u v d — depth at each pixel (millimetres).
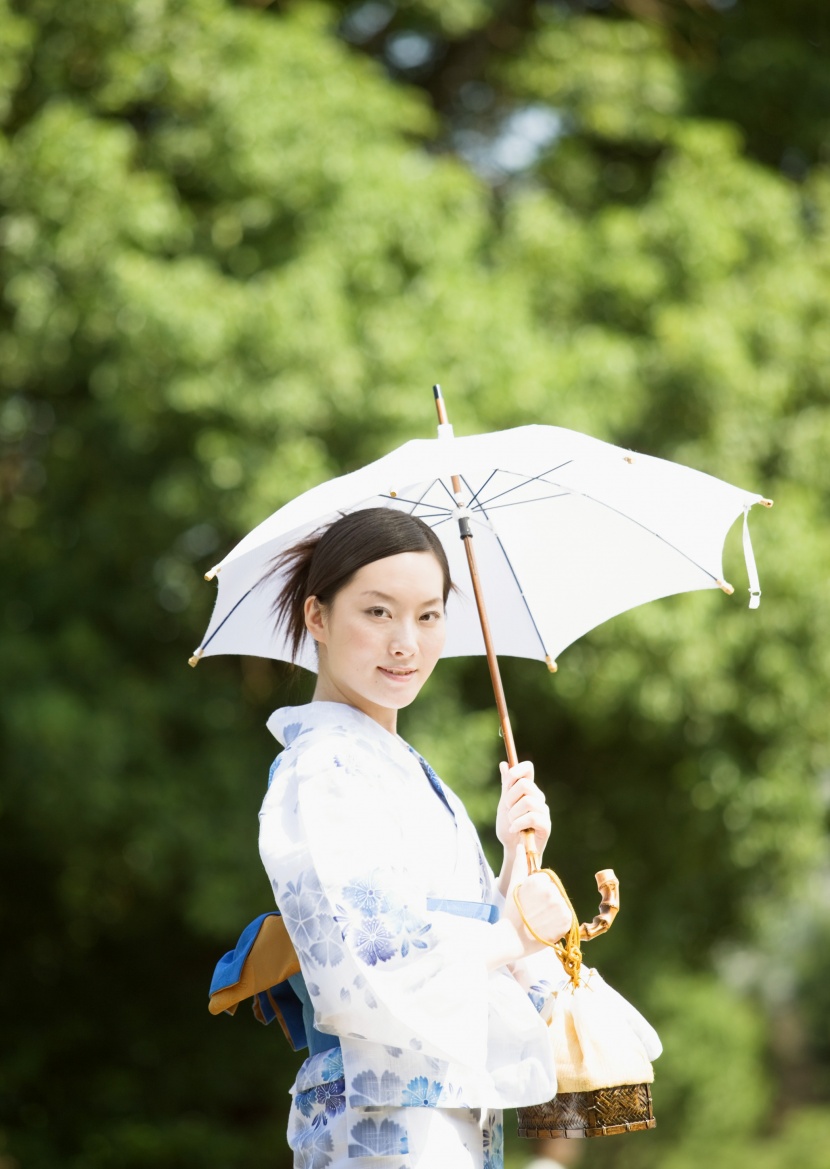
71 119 16250
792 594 16953
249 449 15516
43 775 16109
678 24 21047
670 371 16891
